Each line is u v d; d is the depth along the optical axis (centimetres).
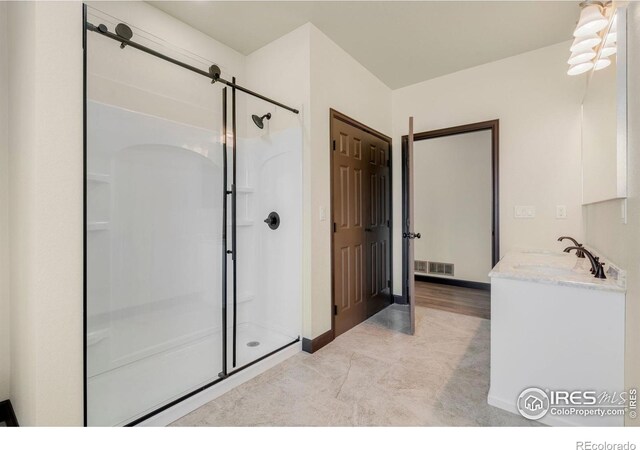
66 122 135
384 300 354
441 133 332
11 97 162
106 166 196
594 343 146
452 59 297
